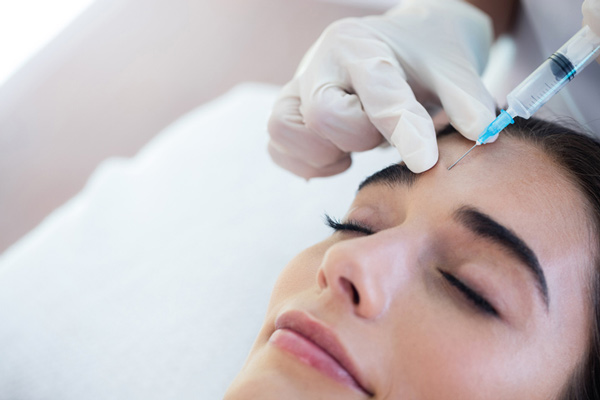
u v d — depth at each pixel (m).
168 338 1.41
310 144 1.13
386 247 0.73
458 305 0.72
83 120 2.38
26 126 2.39
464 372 0.68
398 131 0.89
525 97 0.86
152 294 1.50
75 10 2.64
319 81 1.08
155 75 2.54
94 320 1.47
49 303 1.51
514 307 0.71
